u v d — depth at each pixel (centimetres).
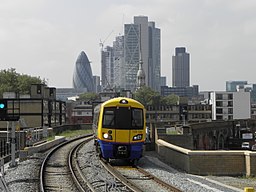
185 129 9950
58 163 4925
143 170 4312
